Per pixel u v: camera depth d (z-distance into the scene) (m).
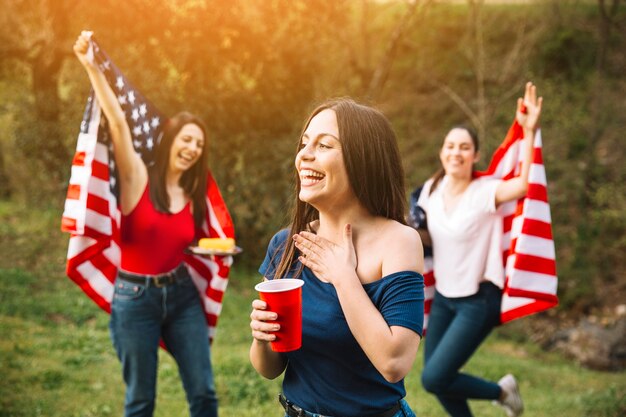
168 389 4.92
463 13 17.25
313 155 1.73
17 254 9.00
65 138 11.45
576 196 13.25
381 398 1.69
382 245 1.70
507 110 14.27
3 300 7.22
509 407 4.06
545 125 14.52
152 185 3.40
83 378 5.02
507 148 4.04
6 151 12.40
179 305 3.39
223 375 5.31
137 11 9.52
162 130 3.55
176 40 9.73
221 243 3.64
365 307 1.58
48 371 5.00
